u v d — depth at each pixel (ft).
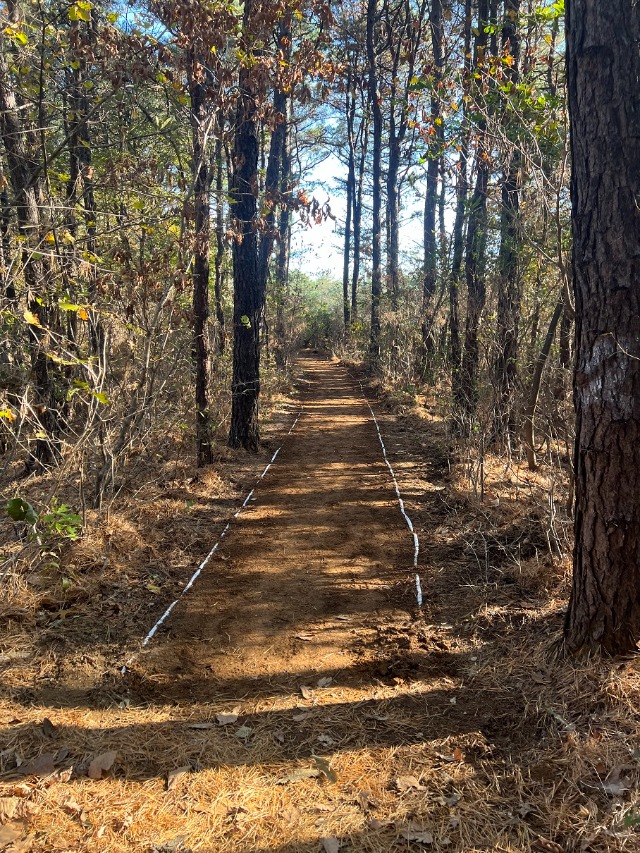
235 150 25.70
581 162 8.93
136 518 17.15
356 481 22.74
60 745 8.55
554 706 8.87
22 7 19.07
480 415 20.54
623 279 8.55
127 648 11.21
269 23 17.66
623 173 8.49
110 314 16.62
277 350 58.18
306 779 8.03
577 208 9.10
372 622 12.36
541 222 16.65
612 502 8.91
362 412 38.93
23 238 14.73
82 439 15.40
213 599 13.37
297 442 29.86
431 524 17.87
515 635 11.14
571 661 9.48
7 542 15.05
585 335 9.09
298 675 10.55
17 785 7.62
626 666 8.78
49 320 17.62
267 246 48.75
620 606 9.02
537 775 7.82
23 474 22.06
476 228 23.79
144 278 17.38
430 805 7.50
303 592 13.76
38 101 17.52
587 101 8.71
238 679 10.46
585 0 8.64
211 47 16.87
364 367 63.10
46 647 10.94
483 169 21.30
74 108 21.44
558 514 14.92
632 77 8.45
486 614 12.05
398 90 50.47
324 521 18.39
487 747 8.46
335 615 12.69
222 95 18.31
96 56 17.15
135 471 21.29
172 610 12.78
